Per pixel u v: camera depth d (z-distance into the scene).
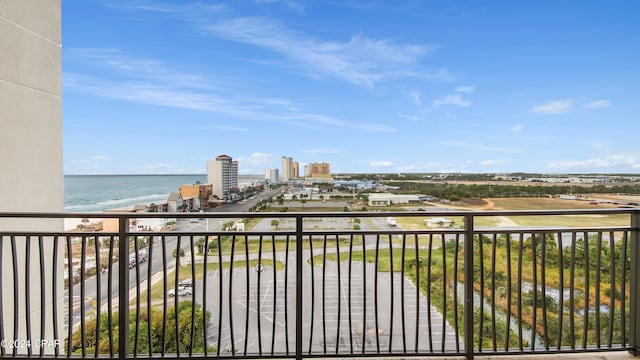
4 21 2.45
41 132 2.80
